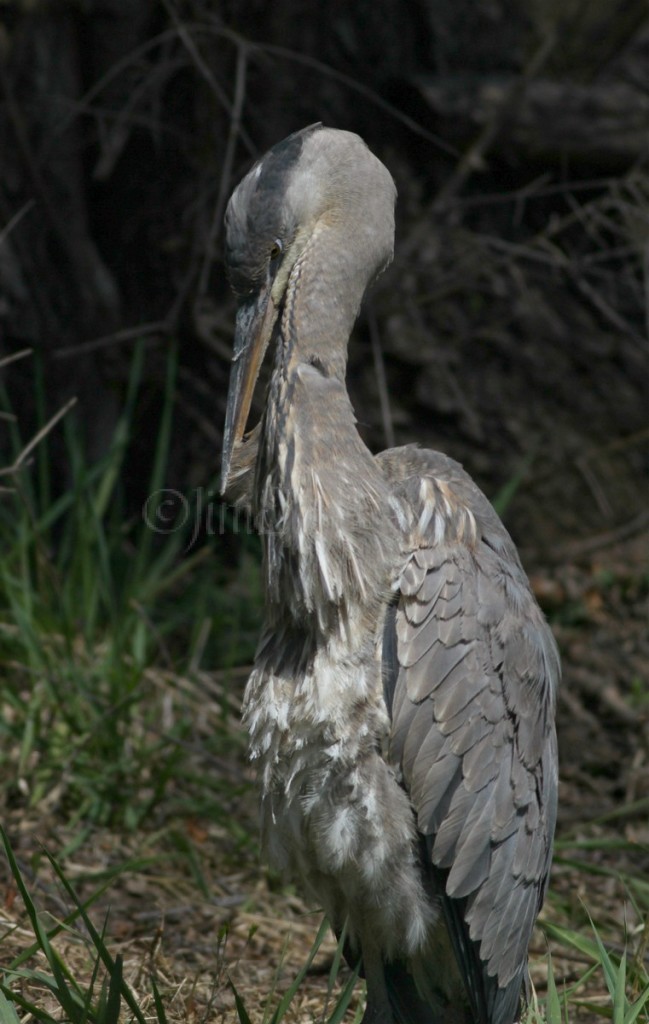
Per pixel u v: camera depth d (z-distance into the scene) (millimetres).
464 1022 6926
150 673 10898
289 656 6609
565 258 14344
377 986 6625
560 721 12328
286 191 6707
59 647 10641
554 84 14602
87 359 13555
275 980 6605
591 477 14562
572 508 14969
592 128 14547
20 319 13102
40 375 11820
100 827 9594
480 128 14391
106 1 13102
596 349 15078
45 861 8938
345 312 6754
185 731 10398
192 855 9141
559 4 14812
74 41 13234
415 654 6344
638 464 15211
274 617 6699
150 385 13805
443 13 14586
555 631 13758
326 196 6758
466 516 6688
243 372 6812
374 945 6578
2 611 10844
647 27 15023
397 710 6324
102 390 13711
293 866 6656
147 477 14039
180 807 9914
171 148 13539
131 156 13633
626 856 10211
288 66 13773
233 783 10359
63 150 13227
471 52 14711
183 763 10367
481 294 14789
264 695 6578
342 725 6348
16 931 7801
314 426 6551
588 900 9461
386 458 7125
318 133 6867
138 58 13109
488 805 6438
